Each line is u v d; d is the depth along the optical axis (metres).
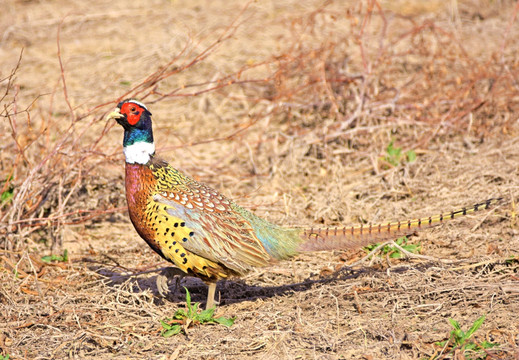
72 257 9.77
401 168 11.73
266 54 17.34
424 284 8.04
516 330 6.81
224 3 22.56
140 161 7.69
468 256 8.77
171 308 8.09
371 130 12.66
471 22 19.55
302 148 12.66
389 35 18.36
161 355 6.84
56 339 7.33
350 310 7.66
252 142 13.00
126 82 16.02
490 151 11.88
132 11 21.95
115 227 10.91
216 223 7.59
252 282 8.80
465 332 6.80
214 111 15.20
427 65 14.74
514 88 13.61
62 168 10.31
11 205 10.24
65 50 18.89
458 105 13.38
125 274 9.09
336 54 14.94
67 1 23.70
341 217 10.50
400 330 7.01
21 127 13.06
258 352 6.89
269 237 7.89
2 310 7.99
